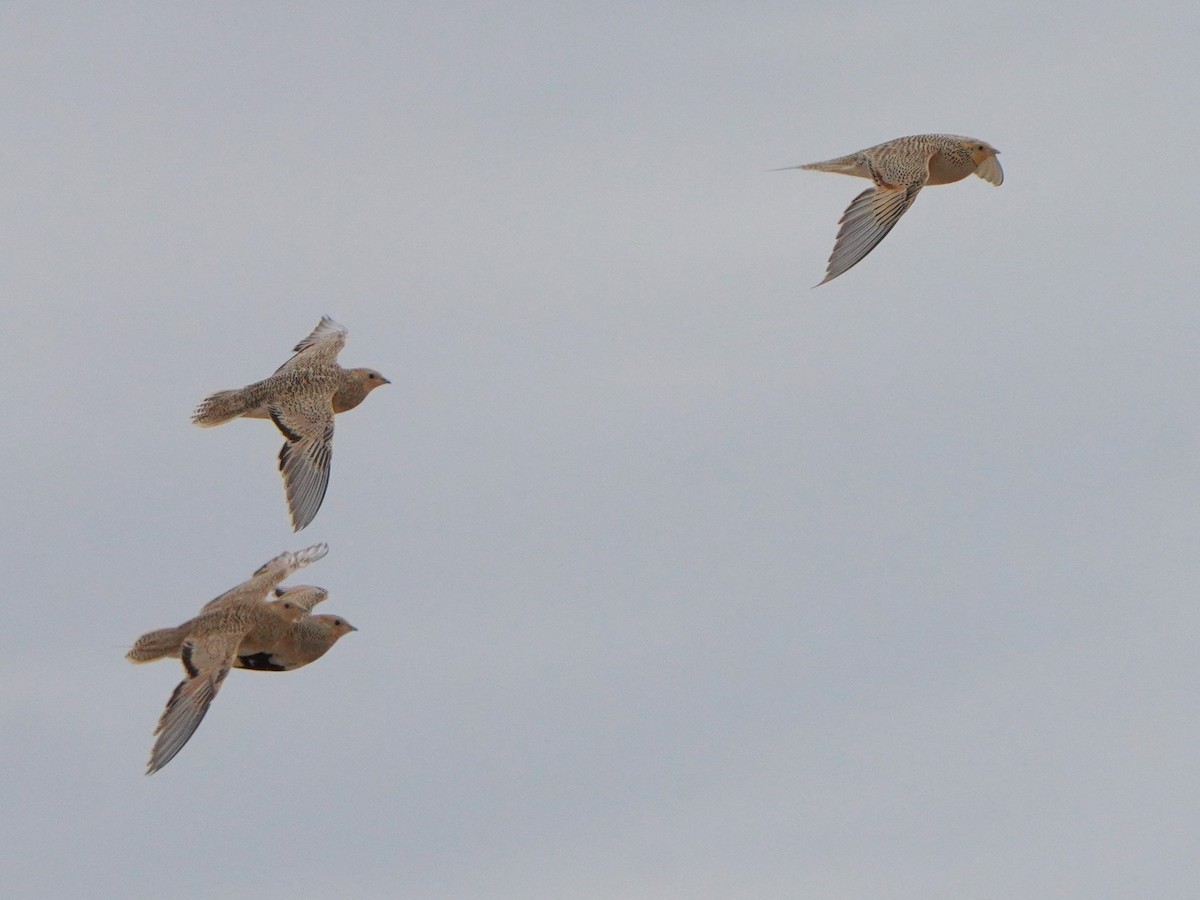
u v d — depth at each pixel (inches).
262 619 918.4
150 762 852.6
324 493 1052.5
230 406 1075.9
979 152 1010.1
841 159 1007.6
